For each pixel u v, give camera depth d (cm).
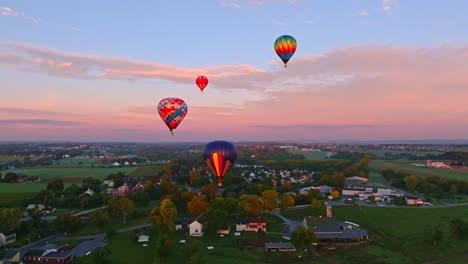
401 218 12044
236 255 8519
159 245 9038
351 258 8419
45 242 9831
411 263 8150
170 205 11175
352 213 12794
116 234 10400
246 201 11856
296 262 8169
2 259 8200
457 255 8650
